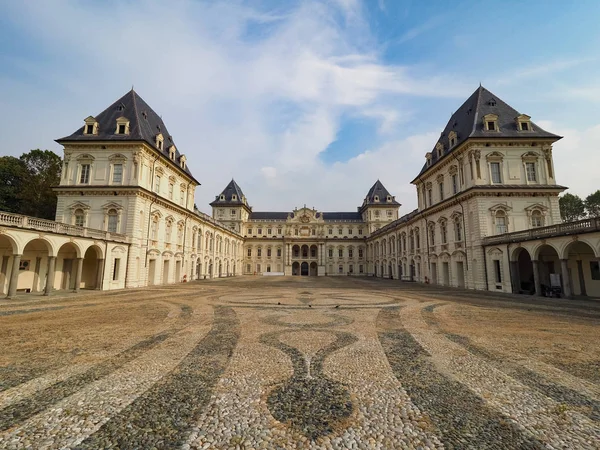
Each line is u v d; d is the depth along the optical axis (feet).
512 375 22.98
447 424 15.84
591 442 14.19
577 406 18.02
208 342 31.76
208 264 186.29
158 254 123.54
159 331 36.86
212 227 191.01
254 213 322.75
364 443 14.01
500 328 39.50
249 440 14.19
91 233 90.43
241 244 285.02
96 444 13.75
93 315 48.34
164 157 126.41
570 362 26.08
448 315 49.39
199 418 16.26
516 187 102.22
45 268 93.71
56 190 110.01
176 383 21.03
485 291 94.58
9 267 84.64
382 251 225.35
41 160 151.64
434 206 128.67
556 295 76.07
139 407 17.46
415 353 28.32
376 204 286.46
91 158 112.37
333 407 17.66
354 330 37.78
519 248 86.69
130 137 112.88
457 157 115.24
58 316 47.42
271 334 35.40
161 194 128.16
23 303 62.18
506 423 15.98
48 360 25.90
